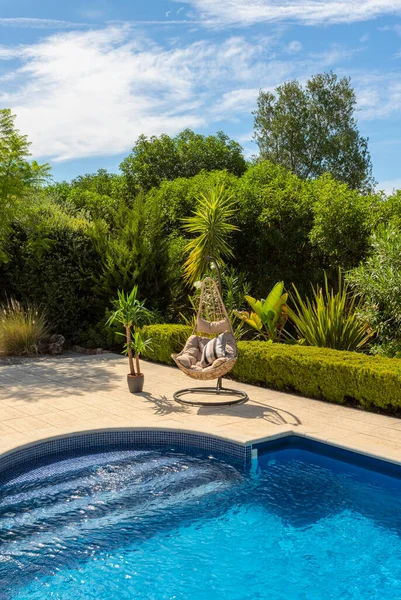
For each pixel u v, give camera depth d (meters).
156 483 5.55
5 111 12.48
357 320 9.48
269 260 14.16
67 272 13.04
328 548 4.38
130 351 8.44
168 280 13.13
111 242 13.09
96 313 13.12
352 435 6.26
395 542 4.46
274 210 13.45
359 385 7.33
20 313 12.23
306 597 3.79
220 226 11.36
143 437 6.54
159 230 13.22
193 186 15.32
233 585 3.92
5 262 12.79
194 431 6.39
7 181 12.50
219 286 8.72
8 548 4.36
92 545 4.42
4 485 5.44
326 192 12.35
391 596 3.79
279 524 4.75
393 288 8.67
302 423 6.75
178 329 10.72
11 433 6.38
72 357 11.75
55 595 3.79
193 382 9.18
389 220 11.39
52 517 4.85
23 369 10.31
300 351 8.41
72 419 6.97
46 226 12.99
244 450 5.99
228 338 8.11
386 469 5.57
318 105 32.12
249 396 8.19
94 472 5.78
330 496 5.29
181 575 4.03
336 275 13.23
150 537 4.55
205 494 5.32
